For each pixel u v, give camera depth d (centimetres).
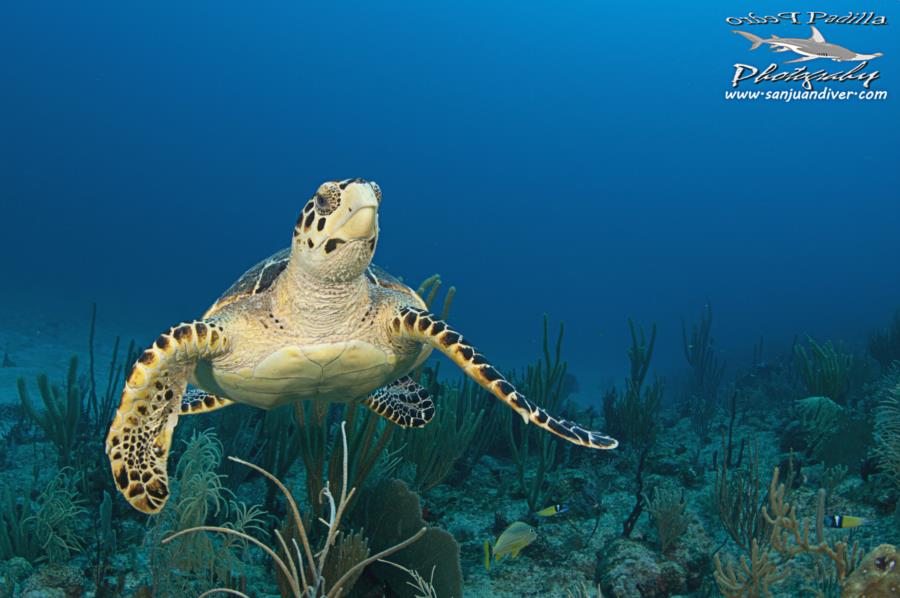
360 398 448
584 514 630
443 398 793
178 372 334
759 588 388
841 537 529
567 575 534
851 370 1160
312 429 528
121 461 313
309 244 333
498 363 3588
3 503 533
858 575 328
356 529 511
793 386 1257
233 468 623
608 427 921
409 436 658
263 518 579
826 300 8350
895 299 7681
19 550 495
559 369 823
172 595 449
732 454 818
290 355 360
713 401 1139
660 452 792
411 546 461
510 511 652
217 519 553
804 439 768
